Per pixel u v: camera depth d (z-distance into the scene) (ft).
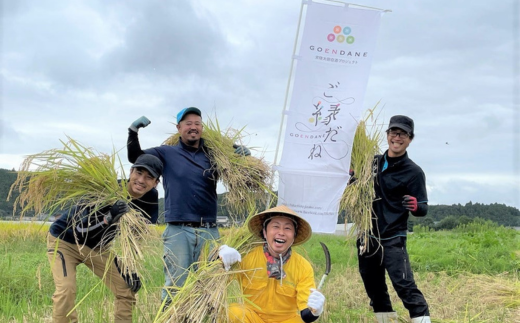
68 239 15.40
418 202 18.11
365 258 19.19
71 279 15.19
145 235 15.12
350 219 18.61
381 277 19.38
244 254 15.20
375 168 18.49
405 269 17.97
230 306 14.42
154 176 15.57
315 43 17.48
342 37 17.47
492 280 27.07
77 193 15.29
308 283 14.74
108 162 15.70
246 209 18.54
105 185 15.44
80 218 15.12
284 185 17.95
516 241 47.85
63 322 15.01
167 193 18.17
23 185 15.42
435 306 22.76
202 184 18.13
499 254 36.99
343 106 17.70
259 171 18.58
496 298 23.50
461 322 19.70
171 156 18.30
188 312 13.74
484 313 21.57
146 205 16.80
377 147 18.74
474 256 34.58
